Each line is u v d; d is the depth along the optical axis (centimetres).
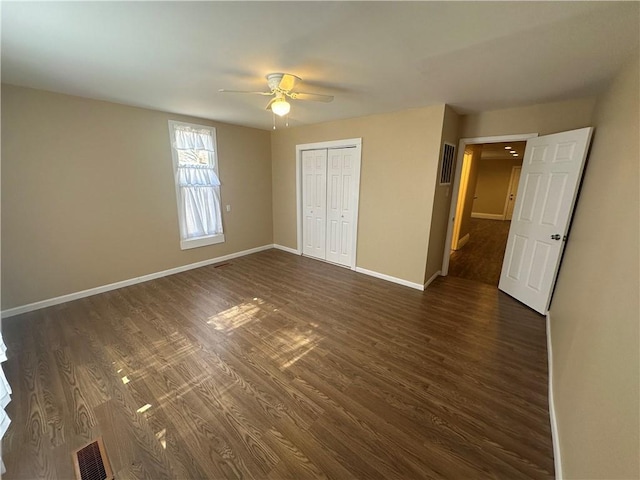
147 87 259
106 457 142
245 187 484
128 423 160
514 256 333
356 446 148
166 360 215
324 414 168
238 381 194
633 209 120
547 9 130
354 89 254
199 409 170
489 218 1005
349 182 418
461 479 133
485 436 154
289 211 513
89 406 171
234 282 377
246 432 156
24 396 178
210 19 144
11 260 272
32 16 140
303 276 404
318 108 328
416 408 173
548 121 298
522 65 196
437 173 324
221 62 199
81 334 248
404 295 341
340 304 314
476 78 223
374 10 133
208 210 437
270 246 557
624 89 175
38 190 280
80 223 311
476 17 138
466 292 352
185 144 389
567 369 162
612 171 171
